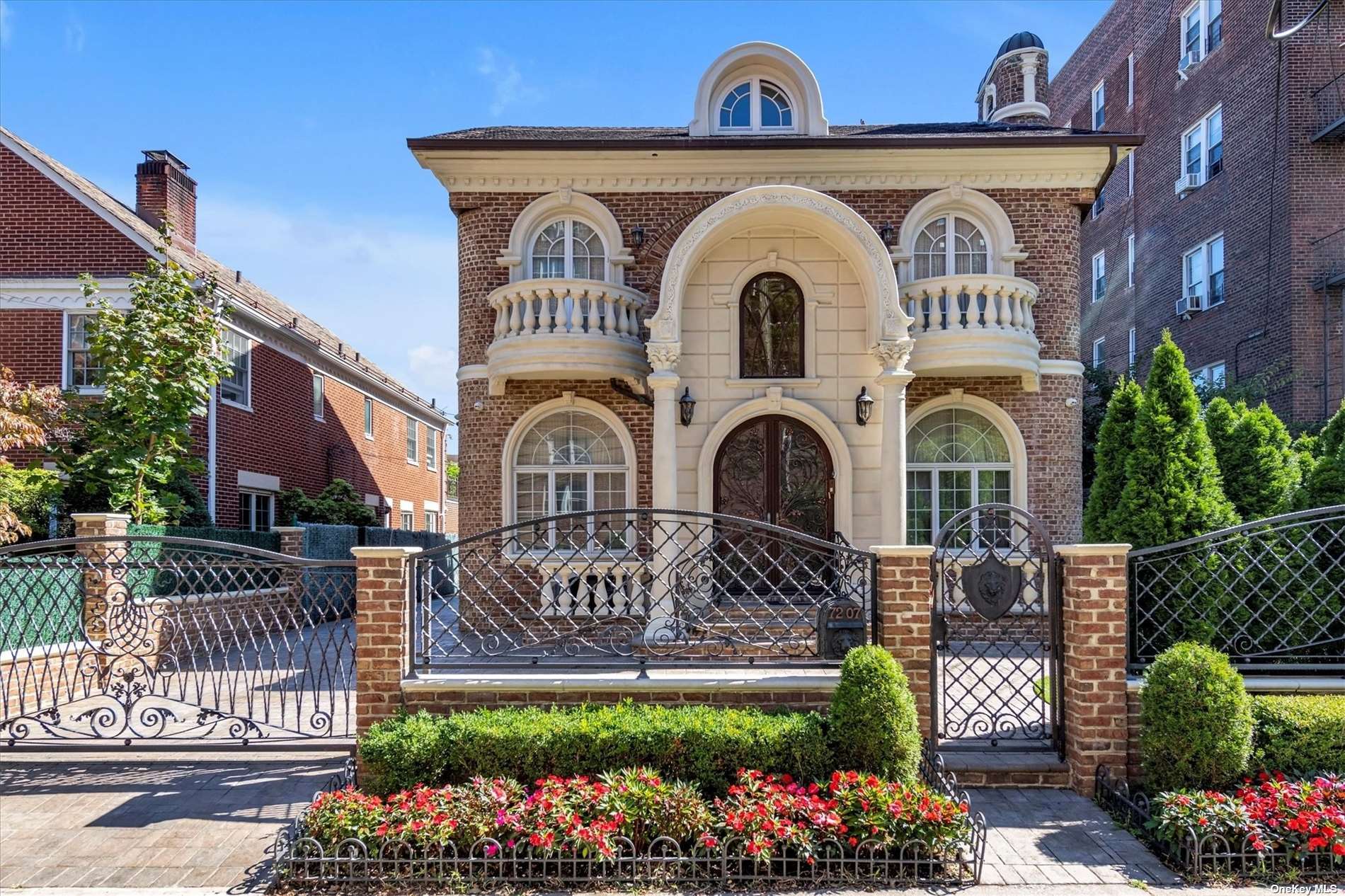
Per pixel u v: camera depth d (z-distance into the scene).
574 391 12.98
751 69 13.65
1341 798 5.22
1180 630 6.90
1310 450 8.80
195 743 7.33
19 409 12.00
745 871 4.92
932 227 13.17
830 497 12.38
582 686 6.50
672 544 11.03
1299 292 15.77
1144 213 21.50
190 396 12.82
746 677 6.66
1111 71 23.58
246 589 13.20
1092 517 8.25
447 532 34.16
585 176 13.06
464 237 13.26
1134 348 22.06
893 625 6.44
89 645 7.46
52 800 6.17
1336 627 6.95
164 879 4.90
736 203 11.38
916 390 12.89
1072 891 4.76
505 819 4.97
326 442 21.14
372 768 5.65
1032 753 6.68
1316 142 15.87
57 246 15.04
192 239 18.02
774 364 12.49
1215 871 4.92
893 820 4.96
